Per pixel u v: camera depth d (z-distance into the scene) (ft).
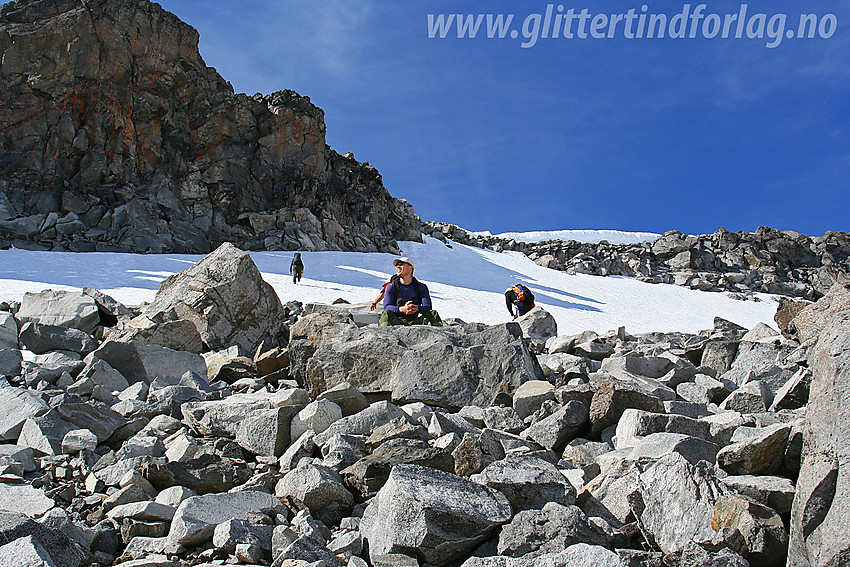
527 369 24.31
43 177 147.02
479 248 228.43
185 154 169.37
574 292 168.35
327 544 13.91
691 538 12.98
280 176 184.14
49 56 148.87
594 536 13.23
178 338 31.30
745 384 23.75
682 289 207.10
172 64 165.58
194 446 18.90
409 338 26.91
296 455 18.58
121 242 145.69
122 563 13.60
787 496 13.58
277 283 116.16
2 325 32.94
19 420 20.62
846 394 12.39
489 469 15.21
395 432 18.16
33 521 13.30
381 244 194.90
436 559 13.02
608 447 18.89
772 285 222.48
